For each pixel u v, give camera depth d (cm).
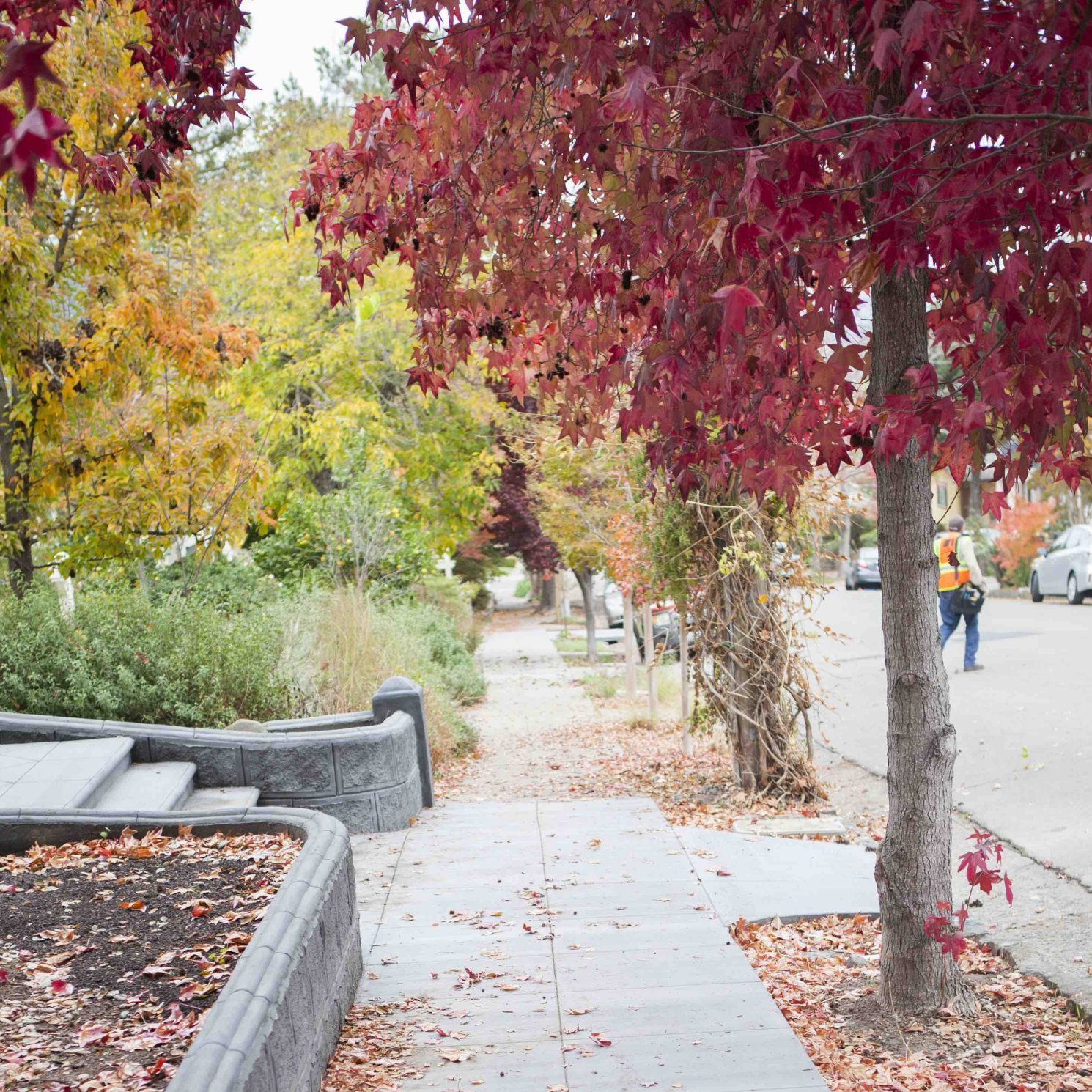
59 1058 363
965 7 299
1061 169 350
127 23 1015
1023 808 838
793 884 680
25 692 941
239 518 1209
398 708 948
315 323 2145
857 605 2986
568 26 425
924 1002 502
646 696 1764
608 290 487
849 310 381
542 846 762
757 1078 414
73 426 1099
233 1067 304
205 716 992
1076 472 458
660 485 972
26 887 558
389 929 599
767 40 370
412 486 2189
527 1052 441
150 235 1134
